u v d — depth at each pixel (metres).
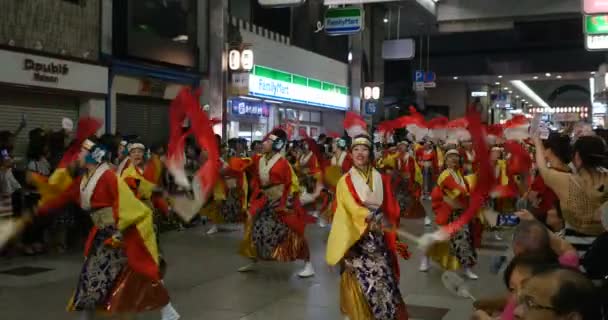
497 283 7.82
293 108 22.03
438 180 8.01
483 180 4.92
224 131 16.78
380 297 4.88
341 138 10.79
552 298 2.04
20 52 11.44
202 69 16.86
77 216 9.81
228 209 11.62
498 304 2.90
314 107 22.50
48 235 9.77
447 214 7.90
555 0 22.06
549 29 32.12
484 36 33.22
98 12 13.43
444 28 24.17
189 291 7.45
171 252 9.98
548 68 33.91
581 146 3.83
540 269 2.24
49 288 7.56
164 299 5.59
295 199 8.10
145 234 5.41
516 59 34.56
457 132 8.09
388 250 5.07
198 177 5.56
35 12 11.87
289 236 8.05
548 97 53.84
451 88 39.44
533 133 4.30
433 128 8.54
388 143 14.21
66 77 12.47
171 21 15.45
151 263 5.43
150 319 6.30
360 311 4.90
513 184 7.94
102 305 5.34
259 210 8.12
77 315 6.43
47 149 9.54
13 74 11.32
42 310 6.60
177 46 15.62
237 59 16.81
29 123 12.11
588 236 3.81
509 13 22.44
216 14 16.80
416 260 9.48
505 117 42.34
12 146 9.50
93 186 5.36
